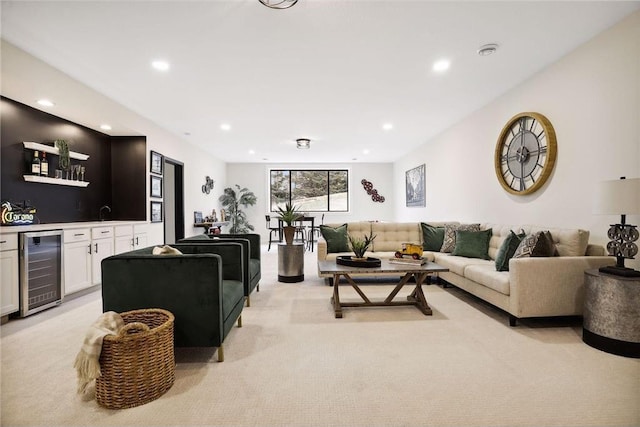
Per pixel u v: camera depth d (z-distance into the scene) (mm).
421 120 5020
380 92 3824
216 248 2730
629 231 2119
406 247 3312
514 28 2504
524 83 3504
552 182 3129
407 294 3650
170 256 1937
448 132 5473
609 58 2525
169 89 3695
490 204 4219
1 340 2309
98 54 2861
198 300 1919
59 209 3881
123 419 1421
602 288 2090
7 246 2652
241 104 4234
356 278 4551
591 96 2691
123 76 3330
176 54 2869
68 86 3314
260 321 2721
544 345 2193
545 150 3178
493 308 3072
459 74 3334
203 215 7469
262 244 9211
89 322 2695
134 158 4883
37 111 3539
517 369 1854
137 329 1777
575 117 2854
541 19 2389
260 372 1836
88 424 1391
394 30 2510
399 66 3135
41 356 2057
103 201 4707
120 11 2234
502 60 3035
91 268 3584
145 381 1539
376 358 2008
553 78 3088
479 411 1468
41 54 2854
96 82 3482
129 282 1925
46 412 1474
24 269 2766
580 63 2785
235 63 3047
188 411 1478
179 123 5172
